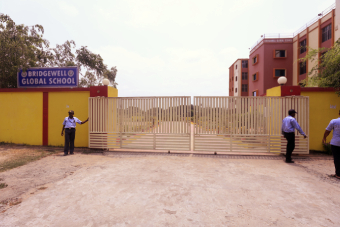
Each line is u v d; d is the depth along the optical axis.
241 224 2.60
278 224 2.60
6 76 9.59
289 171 5.03
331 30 16.91
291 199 3.39
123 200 3.30
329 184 4.12
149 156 6.64
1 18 8.91
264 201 3.31
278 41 22.67
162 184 4.05
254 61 25.64
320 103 7.20
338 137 4.47
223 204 3.18
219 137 6.96
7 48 8.84
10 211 2.93
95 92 7.62
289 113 5.94
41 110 8.24
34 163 5.69
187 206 3.11
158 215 2.82
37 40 11.69
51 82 8.61
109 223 2.60
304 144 6.62
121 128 7.41
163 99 7.19
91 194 3.54
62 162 5.82
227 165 5.57
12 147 7.80
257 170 5.10
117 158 6.36
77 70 8.52
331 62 7.16
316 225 2.59
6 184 3.99
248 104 6.93
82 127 7.96
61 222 2.63
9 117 8.40
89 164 5.61
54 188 3.82
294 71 22.09
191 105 7.27
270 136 6.84
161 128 7.20
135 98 7.34
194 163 5.76
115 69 19.02
